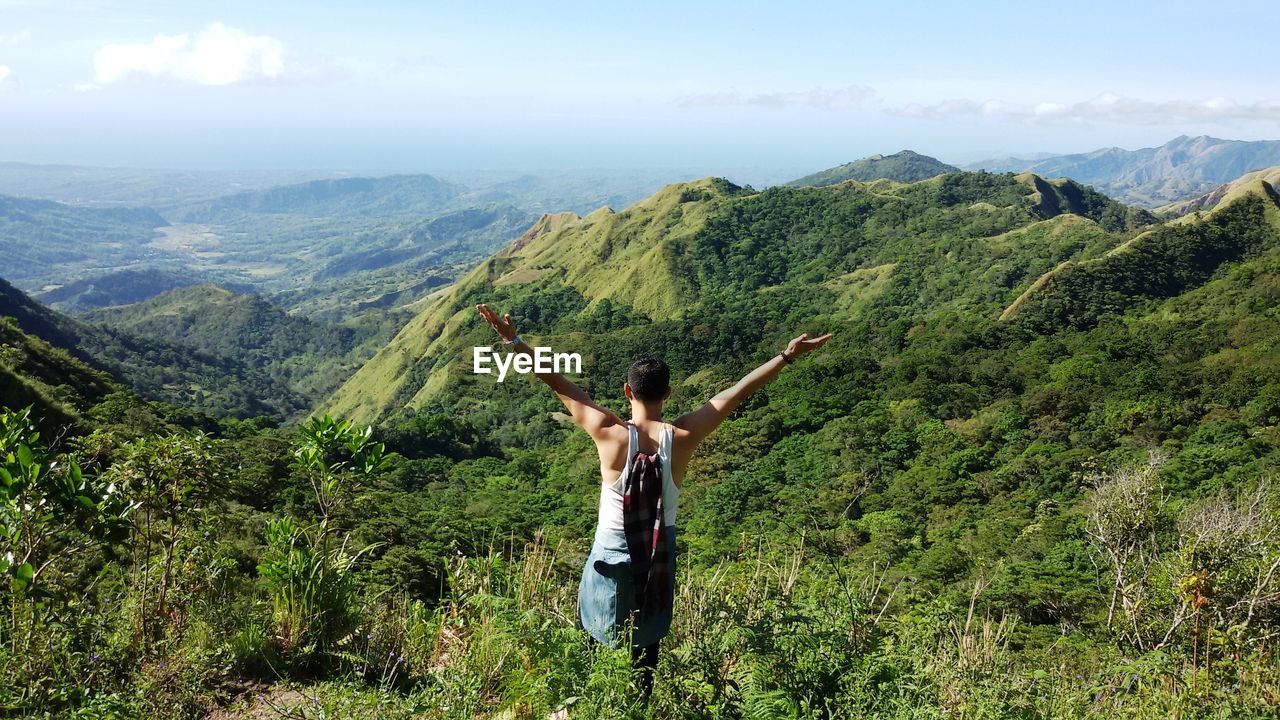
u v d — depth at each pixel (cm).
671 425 246
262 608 357
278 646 328
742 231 14625
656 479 237
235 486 413
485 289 14500
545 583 344
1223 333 6144
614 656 235
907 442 4741
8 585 306
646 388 246
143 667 292
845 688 255
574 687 240
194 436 372
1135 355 5972
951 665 310
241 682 308
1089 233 11319
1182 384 4709
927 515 3509
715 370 8919
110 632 313
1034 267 10800
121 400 4122
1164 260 9131
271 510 1789
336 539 395
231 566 391
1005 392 5503
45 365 4428
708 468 4866
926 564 2231
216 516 407
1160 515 972
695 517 3309
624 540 238
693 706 248
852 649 283
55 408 3244
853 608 297
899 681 261
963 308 10194
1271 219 9788
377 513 1906
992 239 12238
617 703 230
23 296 14175
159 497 354
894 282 11725
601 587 242
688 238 14325
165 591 332
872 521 3325
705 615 293
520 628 272
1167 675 408
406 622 354
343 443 390
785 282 13312
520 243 18838
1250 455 3341
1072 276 8550
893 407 5456
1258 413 4025
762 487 3828
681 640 291
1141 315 7762
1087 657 555
